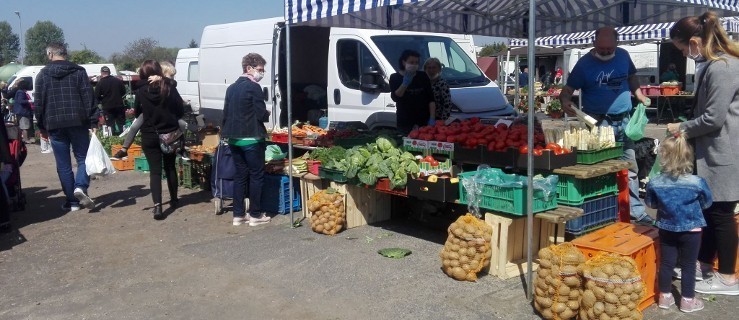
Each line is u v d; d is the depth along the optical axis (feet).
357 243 20.42
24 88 59.41
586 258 14.29
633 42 48.60
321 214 21.43
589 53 20.56
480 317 14.48
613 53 20.12
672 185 14.07
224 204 27.07
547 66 96.37
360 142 24.30
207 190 30.09
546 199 16.14
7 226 23.43
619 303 12.98
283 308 15.46
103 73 47.03
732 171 14.47
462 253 16.60
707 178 14.85
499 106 29.81
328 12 18.24
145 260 19.56
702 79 14.75
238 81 22.20
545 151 16.84
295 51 33.78
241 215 23.32
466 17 29.12
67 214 26.09
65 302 16.37
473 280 16.62
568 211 16.21
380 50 28.84
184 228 23.22
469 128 19.83
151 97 24.16
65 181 26.45
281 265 18.54
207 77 39.55
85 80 25.67
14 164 26.09
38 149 52.08
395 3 16.03
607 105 20.18
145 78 24.99
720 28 14.53
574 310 13.80
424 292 16.06
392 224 22.70
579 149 17.40
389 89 28.09
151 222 24.27
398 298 15.75
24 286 17.65
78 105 25.44
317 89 34.78
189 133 32.96
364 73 28.86
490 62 71.51
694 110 15.44
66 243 21.74
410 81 24.08
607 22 27.32
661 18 25.80
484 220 17.34
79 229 23.57
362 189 22.30
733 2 19.33
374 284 16.74
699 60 15.10
